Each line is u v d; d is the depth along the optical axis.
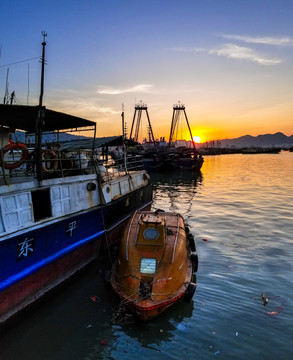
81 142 15.97
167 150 68.69
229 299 9.59
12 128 12.89
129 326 8.31
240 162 88.06
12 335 7.98
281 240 15.17
